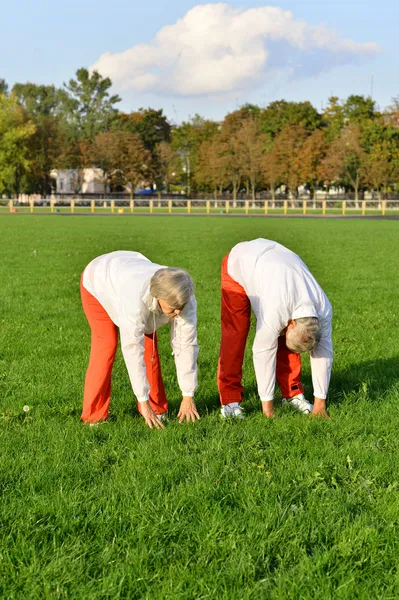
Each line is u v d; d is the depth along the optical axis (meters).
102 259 4.90
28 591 2.93
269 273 4.64
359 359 7.13
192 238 25.50
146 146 99.62
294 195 84.12
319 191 97.06
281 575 3.00
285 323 4.58
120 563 3.10
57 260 17.59
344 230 31.39
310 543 3.29
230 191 92.75
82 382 6.16
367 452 4.36
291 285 4.52
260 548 3.22
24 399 5.62
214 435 4.67
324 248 21.70
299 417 5.05
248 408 5.48
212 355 7.32
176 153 91.44
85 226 34.09
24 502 3.65
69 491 3.77
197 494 3.72
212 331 8.66
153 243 23.11
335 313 10.04
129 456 4.30
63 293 11.91
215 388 6.06
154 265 4.61
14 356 7.25
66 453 4.35
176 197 89.62
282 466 4.12
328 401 5.58
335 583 2.98
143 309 4.34
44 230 30.56
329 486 3.89
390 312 10.08
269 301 4.54
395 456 4.31
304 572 3.03
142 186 90.94
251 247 5.09
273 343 4.70
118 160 84.56
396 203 70.00
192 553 3.22
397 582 2.96
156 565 3.10
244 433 4.68
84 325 9.05
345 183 78.19
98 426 4.91
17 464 4.16
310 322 4.33
